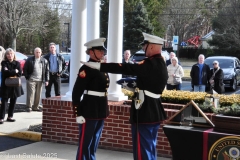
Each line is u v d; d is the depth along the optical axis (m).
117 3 6.12
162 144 5.57
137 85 4.19
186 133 4.22
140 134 4.12
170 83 9.96
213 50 38.31
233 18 35.88
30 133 6.72
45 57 9.77
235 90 16.66
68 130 6.27
